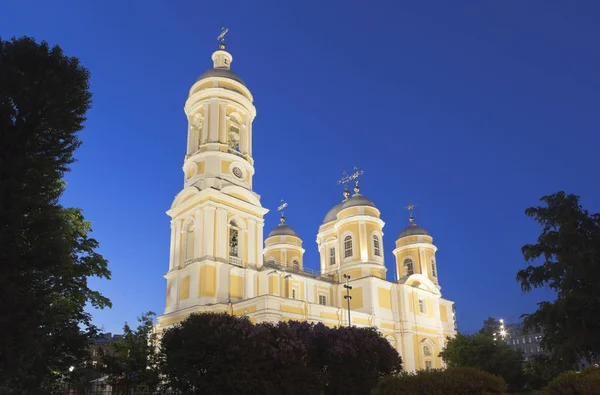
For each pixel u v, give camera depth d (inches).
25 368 807.7
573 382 842.8
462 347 2016.5
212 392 928.3
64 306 1070.4
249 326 1039.0
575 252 1136.8
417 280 2501.2
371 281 2255.2
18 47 860.6
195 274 1774.1
